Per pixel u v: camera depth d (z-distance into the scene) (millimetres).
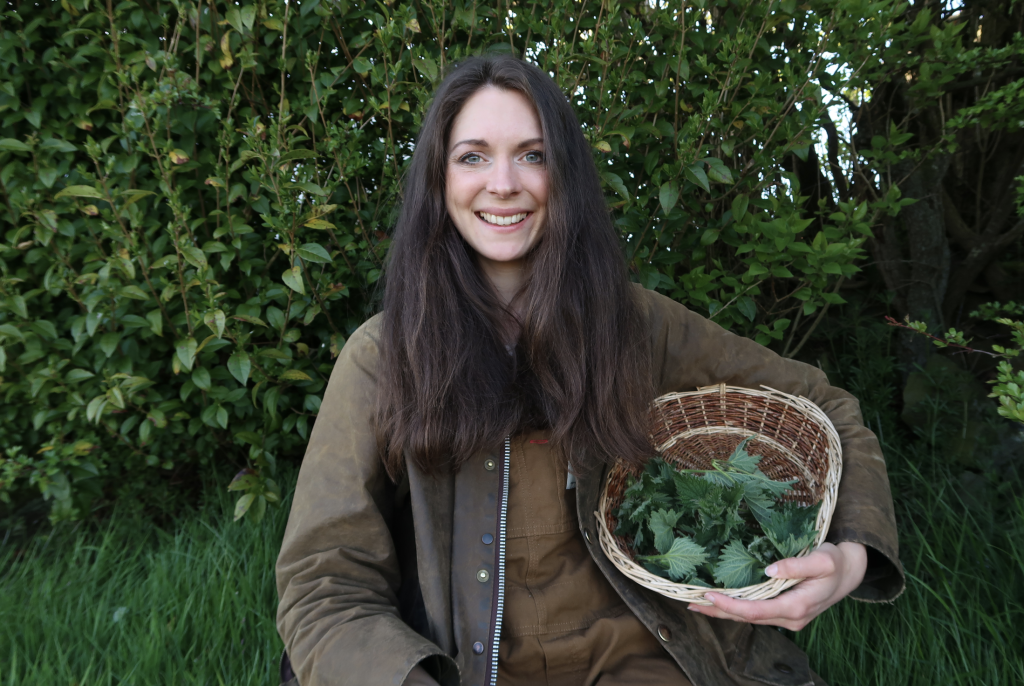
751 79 1964
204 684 1592
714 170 1748
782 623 1012
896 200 1975
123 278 1968
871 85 2234
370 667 928
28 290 2146
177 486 2502
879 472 1210
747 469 1274
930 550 1753
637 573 1063
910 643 1580
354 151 1913
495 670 1050
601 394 1205
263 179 1775
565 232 1215
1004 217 2619
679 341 1395
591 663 1118
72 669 1660
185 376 2248
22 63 1997
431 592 1077
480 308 1215
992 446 2223
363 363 1212
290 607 1042
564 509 1167
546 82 1229
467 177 1191
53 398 2252
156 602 1854
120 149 2123
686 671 1077
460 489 1146
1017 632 1567
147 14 1958
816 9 1861
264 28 1950
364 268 2041
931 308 2629
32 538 2328
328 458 1145
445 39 1959
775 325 2070
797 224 1811
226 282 2158
